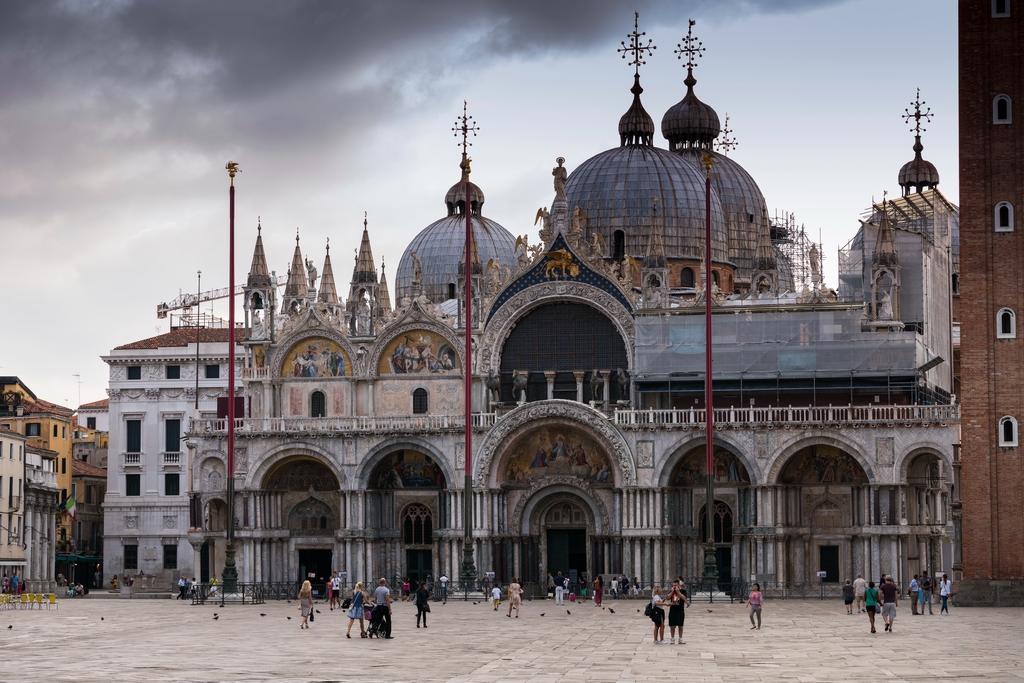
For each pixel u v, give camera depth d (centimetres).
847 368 12288
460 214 16675
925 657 6269
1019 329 9856
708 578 10825
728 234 15225
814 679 5472
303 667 6012
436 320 13062
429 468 12938
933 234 14712
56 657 6494
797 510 12188
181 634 7956
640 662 6181
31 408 17825
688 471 12381
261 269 13662
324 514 13225
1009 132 9938
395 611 10206
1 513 14138
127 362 16612
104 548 16512
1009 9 9975
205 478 13300
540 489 12600
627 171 14612
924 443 11731
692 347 12562
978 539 9844
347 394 13212
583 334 12975
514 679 5541
